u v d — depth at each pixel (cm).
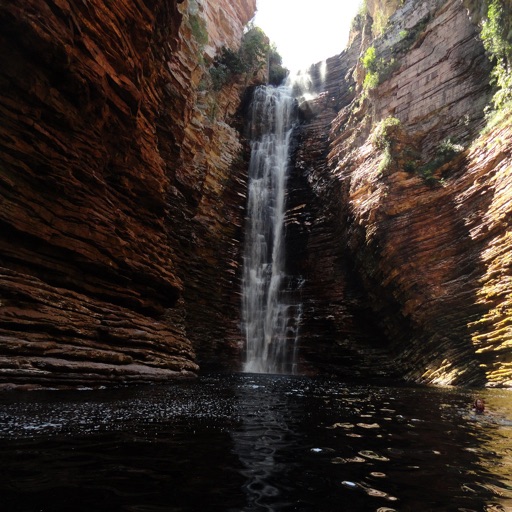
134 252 1145
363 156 2262
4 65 808
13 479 269
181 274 1989
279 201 2920
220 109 2836
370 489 291
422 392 1083
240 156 2822
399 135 2016
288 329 2383
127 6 1095
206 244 2256
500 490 295
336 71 3494
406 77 2231
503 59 1666
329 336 2197
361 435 472
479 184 1602
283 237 2719
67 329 835
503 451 409
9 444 348
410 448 415
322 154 2873
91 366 829
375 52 2469
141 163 1280
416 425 553
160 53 1420
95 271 1002
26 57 830
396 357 1867
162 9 1327
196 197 2128
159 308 1271
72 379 773
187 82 1919
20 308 769
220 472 312
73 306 888
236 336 2258
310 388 1109
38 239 857
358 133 2472
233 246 2477
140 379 962
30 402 557
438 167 1839
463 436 484
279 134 3250
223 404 685
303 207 2731
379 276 1923
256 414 593
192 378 1234
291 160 3070
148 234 1274
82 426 434
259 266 2650
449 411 705
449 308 1591
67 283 933
